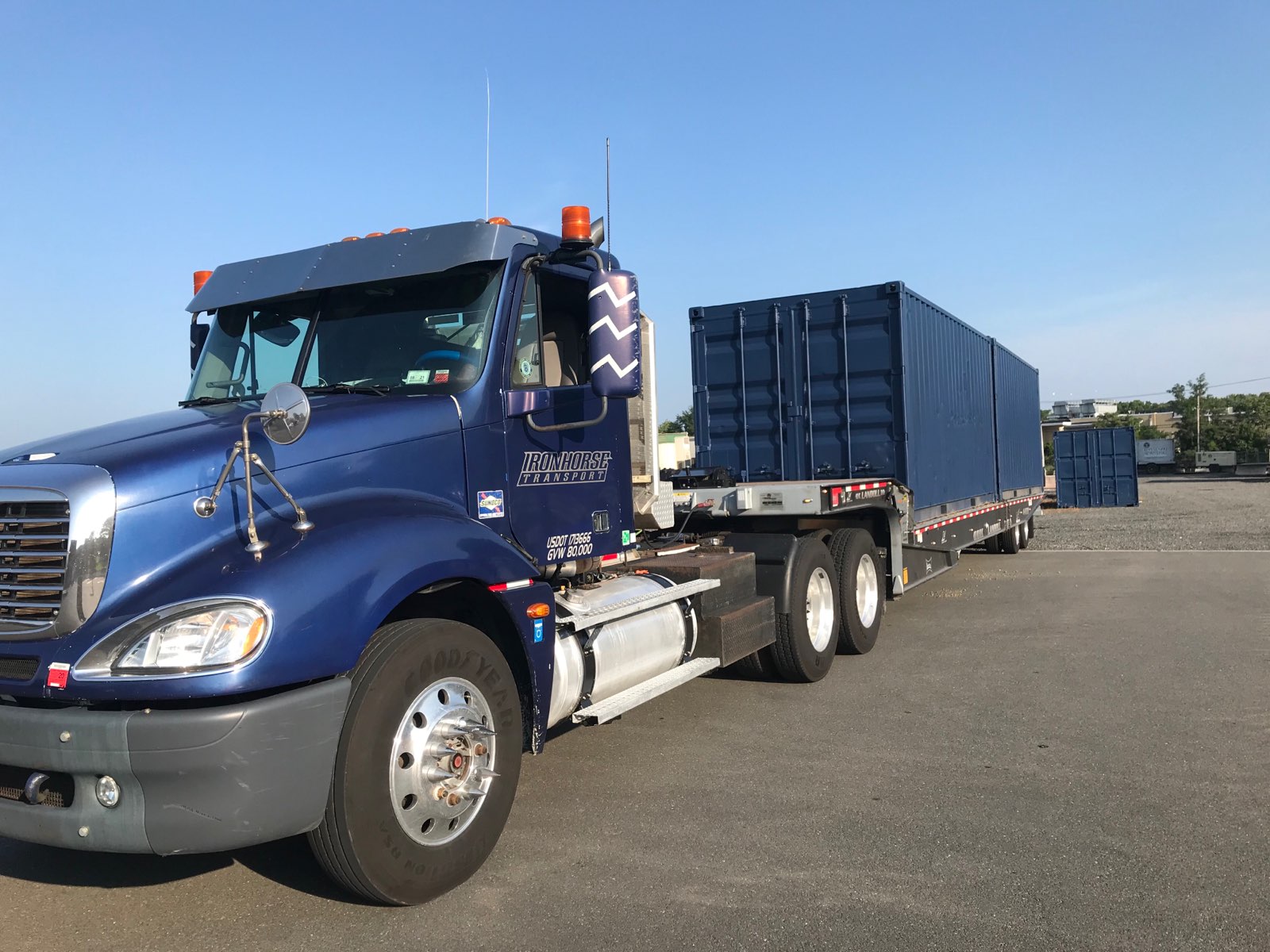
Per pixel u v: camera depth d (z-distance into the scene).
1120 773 5.29
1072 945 3.45
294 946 3.56
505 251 4.72
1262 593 11.95
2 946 3.61
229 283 5.20
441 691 3.91
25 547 3.45
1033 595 12.36
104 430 3.96
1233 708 6.58
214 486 3.65
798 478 10.46
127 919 3.81
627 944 3.51
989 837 4.44
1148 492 43.62
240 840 3.26
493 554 4.21
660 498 6.10
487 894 3.95
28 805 3.36
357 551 3.64
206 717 3.16
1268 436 88.31
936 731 6.20
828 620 7.90
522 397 4.75
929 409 10.87
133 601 3.39
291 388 3.49
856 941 3.51
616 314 4.45
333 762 3.47
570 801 5.04
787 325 10.55
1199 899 3.78
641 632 5.63
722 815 4.79
